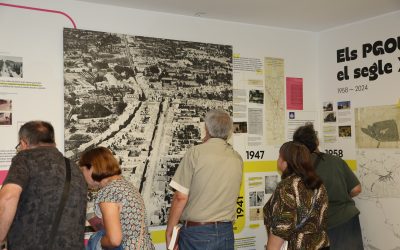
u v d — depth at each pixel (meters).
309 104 4.35
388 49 3.71
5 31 3.00
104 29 3.37
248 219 3.96
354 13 3.74
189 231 2.68
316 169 3.22
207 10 3.60
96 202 2.33
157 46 3.55
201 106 3.72
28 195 2.07
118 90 3.38
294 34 4.28
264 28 4.12
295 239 2.41
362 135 3.92
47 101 3.13
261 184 4.04
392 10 3.65
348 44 4.07
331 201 3.23
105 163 2.39
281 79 4.19
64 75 3.17
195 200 2.68
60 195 2.13
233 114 3.90
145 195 3.45
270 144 4.10
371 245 3.80
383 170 3.72
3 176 2.96
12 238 2.07
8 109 3.00
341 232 3.34
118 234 2.22
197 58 3.72
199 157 2.67
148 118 3.49
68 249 2.12
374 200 3.79
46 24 3.15
